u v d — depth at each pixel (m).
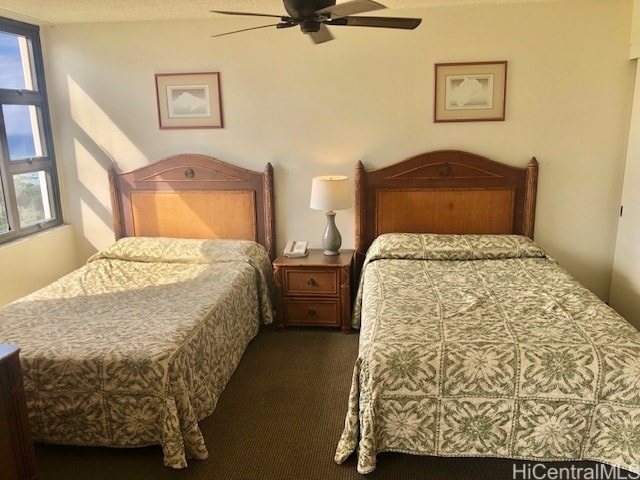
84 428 2.37
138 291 3.20
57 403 2.35
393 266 3.45
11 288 3.72
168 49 4.01
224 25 3.91
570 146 3.80
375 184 4.00
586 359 2.13
